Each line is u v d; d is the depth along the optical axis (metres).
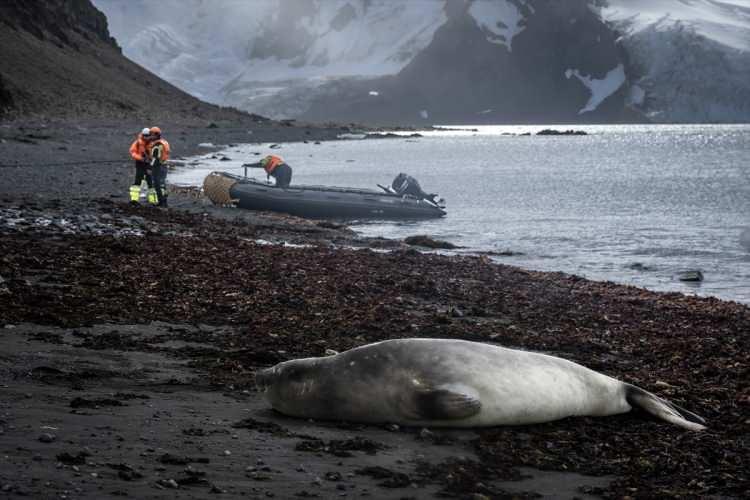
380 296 17.70
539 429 9.05
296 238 29.06
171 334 12.77
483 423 8.84
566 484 7.52
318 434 8.40
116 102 136.25
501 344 13.94
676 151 131.12
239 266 20.03
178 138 110.56
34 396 8.84
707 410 10.52
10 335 11.78
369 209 38.78
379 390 8.73
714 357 13.84
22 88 118.25
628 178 70.00
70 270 17.73
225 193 37.03
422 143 151.25
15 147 61.25
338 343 12.80
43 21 164.75
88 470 6.55
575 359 13.23
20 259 18.52
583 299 19.30
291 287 17.72
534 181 65.81
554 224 37.84
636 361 13.52
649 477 7.85
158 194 34.16
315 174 70.62
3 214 27.61
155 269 18.55
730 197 52.16
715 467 8.19
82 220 27.64
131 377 10.16
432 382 8.68
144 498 6.11
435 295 18.64
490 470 7.68
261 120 182.50
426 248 29.53
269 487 6.69
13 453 6.78
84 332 12.38
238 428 8.34
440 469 7.56
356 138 157.50
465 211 43.16
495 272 22.70
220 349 12.09
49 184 39.72
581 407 9.46
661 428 9.44
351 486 6.91
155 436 7.74
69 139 75.31
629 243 31.94
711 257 28.78
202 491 6.41
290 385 8.98
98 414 8.33
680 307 18.64
